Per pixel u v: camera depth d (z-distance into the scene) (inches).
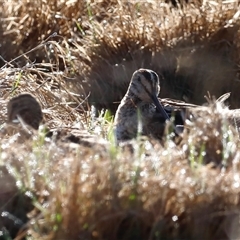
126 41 1301.7
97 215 685.3
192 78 1275.8
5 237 701.9
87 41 1314.0
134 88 1043.9
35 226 685.3
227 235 695.7
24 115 914.1
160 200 693.3
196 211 696.4
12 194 732.0
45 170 728.3
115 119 1040.8
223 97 1110.4
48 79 1154.0
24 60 1278.3
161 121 1007.6
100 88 1254.9
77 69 1273.4
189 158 782.5
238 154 774.5
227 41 1291.8
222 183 711.7
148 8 1349.7
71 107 1149.7
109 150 728.3
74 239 681.6
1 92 1051.9
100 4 1408.7
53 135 830.5
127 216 694.5
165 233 690.8
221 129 832.3
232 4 1315.2
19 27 1320.1
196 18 1304.1
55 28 1346.0
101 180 697.0
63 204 686.5
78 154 746.8
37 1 1349.7
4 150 778.8
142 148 764.6
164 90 1269.7
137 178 698.2
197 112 989.8
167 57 1285.7
